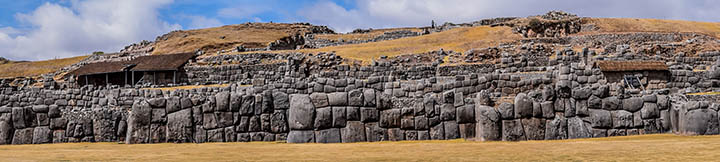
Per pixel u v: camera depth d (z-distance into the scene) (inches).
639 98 1010.7
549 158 706.2
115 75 2957.7
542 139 967.0
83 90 1514.5
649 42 3287.4
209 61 3061.0
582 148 806.5
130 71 2844.5
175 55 3093.0
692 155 700.0
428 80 1208.2
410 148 855.7
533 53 2888.8
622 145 831.7
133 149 903.1
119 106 1514.5
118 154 834.8
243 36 5022.1
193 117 998.4
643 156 703.7
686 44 2832.2
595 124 989.2
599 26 4249.5
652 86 1877.5
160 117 993.5
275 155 789.9
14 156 851.4
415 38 3969.0
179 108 999.6
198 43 4697.3
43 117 1159.0
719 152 719.1
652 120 1003.9
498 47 3041.3
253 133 1000.2
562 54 2407.7
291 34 5315.0
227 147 904.3
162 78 2842.0
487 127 959.0
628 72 1886.1
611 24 4325.8
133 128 989.8
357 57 3021.7
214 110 1003.3
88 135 1176.8
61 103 1507.1
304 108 977.5
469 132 987.9
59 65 4547.2
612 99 1005.2
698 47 2805.1
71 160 776.9
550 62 2265.0
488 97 998.4
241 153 820.0
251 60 2915.8
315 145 919.7
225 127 999.0
